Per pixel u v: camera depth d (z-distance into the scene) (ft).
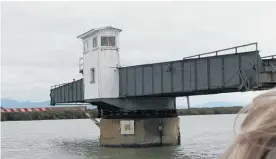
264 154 4.36
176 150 148.15
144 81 144.15
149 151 145.18
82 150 168.55
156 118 155.94
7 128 463.42
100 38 158.92
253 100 4.78
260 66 102.89
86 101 168.45
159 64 137.08
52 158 149.59
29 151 183.73
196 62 122.83
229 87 111.04
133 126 153.17
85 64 170.30
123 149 151.23
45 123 631.97
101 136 163.32
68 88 199.41
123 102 157.69
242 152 4.50
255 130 4.46
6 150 191.83
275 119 4.42
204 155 139.85
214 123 506.48
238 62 108.27
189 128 383.45
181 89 128.26
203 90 120.98
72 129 411.75
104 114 164.86
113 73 158.51
